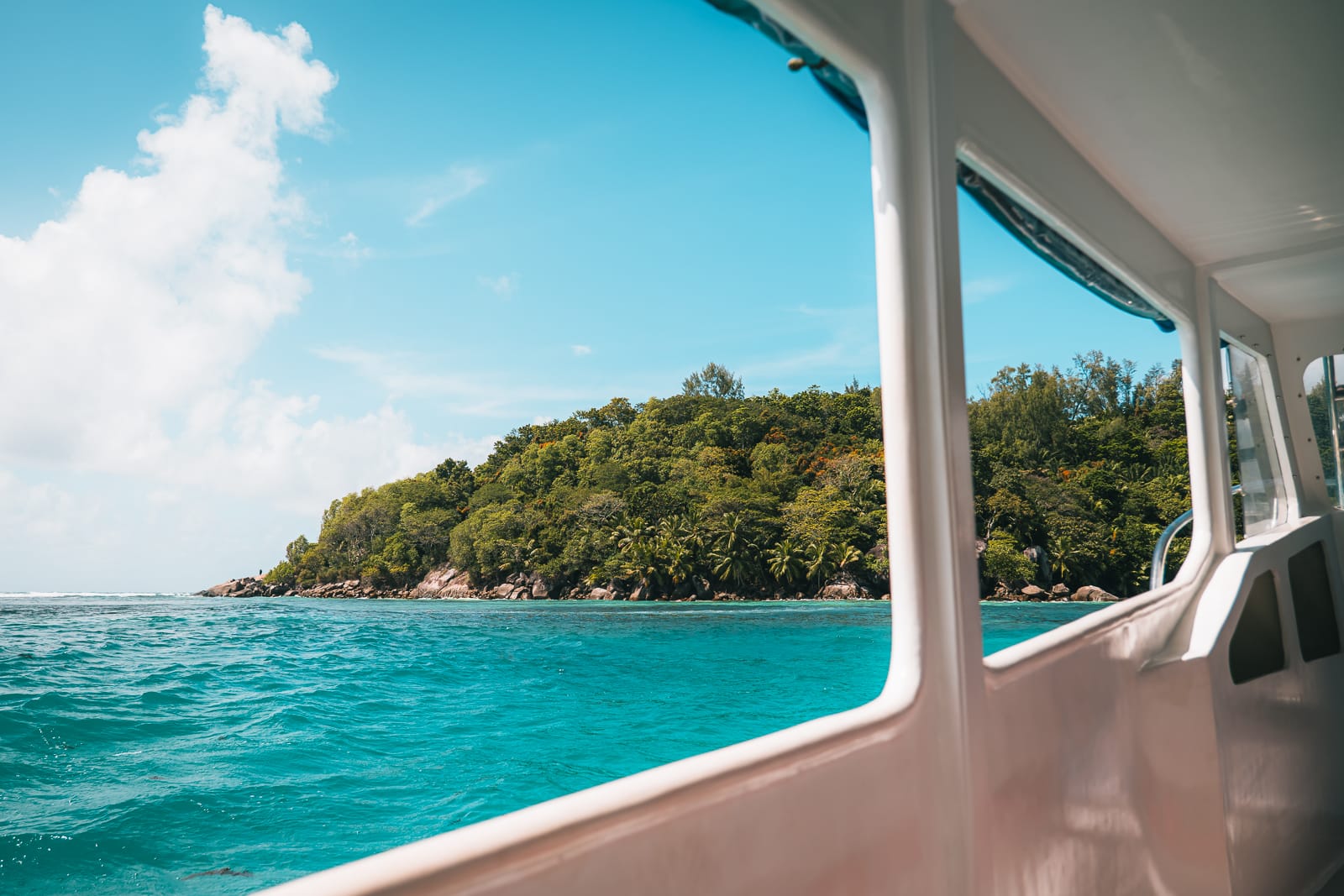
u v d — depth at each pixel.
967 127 1.46
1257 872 2.13
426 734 10.70
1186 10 1.43
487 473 83.62
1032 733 1.42
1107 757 1.73
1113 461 59.00
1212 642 2.09
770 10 1.05
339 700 13.24
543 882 0.61
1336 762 2.79
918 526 1.21
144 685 13.70
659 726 11.52
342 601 66.88
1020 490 55.41
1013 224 1.97
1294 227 2.46
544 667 18.62
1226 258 2.72
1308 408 3.30
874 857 1.04
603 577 63.38
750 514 60.69
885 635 28.05
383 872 0.50
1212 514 2.61
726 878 0.81
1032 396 60.66
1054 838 1.45
